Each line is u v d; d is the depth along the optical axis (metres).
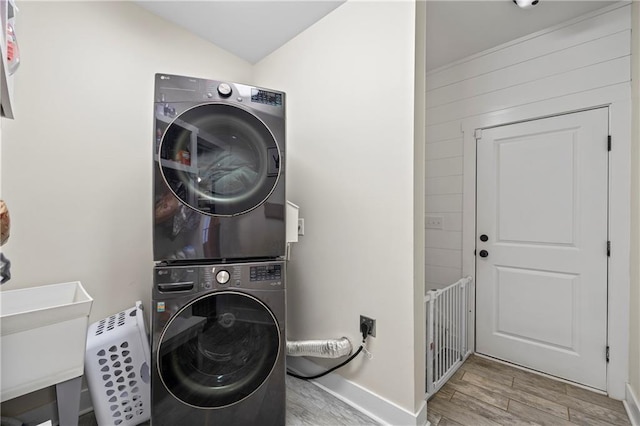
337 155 1.68
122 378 1.33
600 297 1.76
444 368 1.89
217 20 1.81
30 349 0.89
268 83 2.18
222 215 1.27
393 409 1.41
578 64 1.83
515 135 2.09
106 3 1.54
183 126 1.21
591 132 1.79
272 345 1.31
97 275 1.51
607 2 1.69
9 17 0.92
